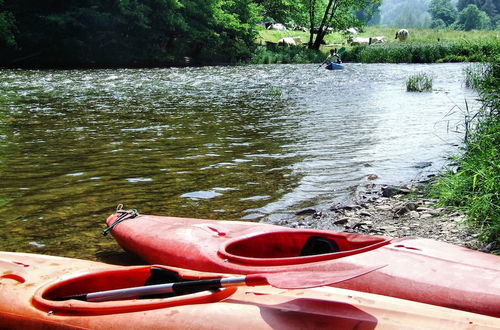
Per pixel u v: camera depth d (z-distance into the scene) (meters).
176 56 37.16
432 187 6.66
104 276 3.62
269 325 2.69
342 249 4.18
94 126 11.27
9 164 7.98
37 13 32.88
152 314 2.91
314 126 11.36
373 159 8.39
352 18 51.00
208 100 16.12
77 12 32.94
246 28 40.97
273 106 14.73
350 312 2.76
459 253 3.76
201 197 6.45
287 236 4.38
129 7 33.84
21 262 3.86
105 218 5.70
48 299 3.50
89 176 7.32
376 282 3.48
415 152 8.85
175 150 8.96
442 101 15.44
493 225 5.08
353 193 6.67
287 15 49.78
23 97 16.25
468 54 39.56
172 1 35.69
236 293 3.09
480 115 7.39
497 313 3.10
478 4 189.50
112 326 2.91
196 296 2.96
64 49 33.41
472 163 6.16
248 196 6.50
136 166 7.87
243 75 26.62
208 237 4.45
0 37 30.27
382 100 15.98
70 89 18.78
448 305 3.23
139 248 4.59
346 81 23.06
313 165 8.02
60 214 5.82
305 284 2.67
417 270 3.50
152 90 18.92
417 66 33.88
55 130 10.73
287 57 41.31
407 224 5.61
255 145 9.41
